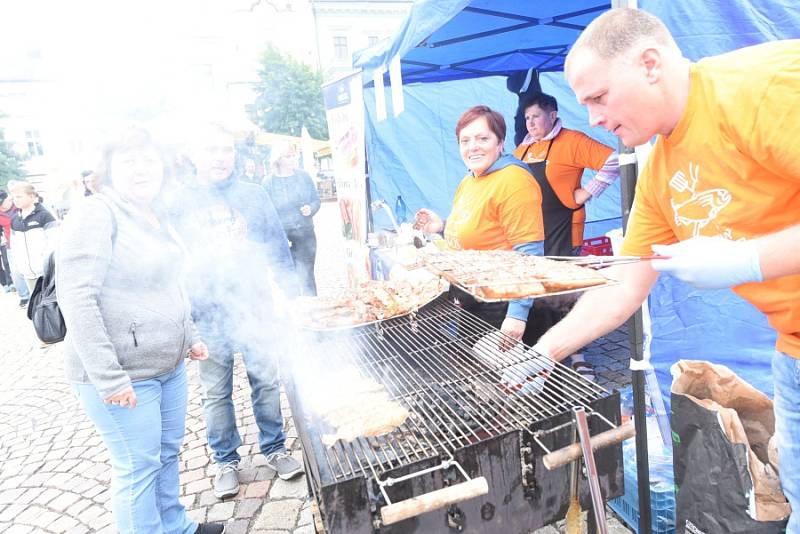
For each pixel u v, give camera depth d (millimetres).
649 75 1279
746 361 2287
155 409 2197
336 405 1878
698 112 1321
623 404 2936
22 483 3393
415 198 6336
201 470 3326
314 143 18453
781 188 1277
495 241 3201
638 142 1440
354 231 5195
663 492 2191
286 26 32188
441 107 6074
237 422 3926
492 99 6141
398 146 6066
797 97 1124
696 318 2332
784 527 1588
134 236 2068
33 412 4543
